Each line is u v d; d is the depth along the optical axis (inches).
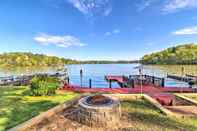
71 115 248.1
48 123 222.1
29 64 3425.2
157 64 3865.7
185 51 4097.0
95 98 250.1
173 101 333.1
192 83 779.4
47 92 410.6
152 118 240.7
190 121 228.8
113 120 217.5
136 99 363.3
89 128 207.6
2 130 202.5
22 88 515.2
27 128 206.2
